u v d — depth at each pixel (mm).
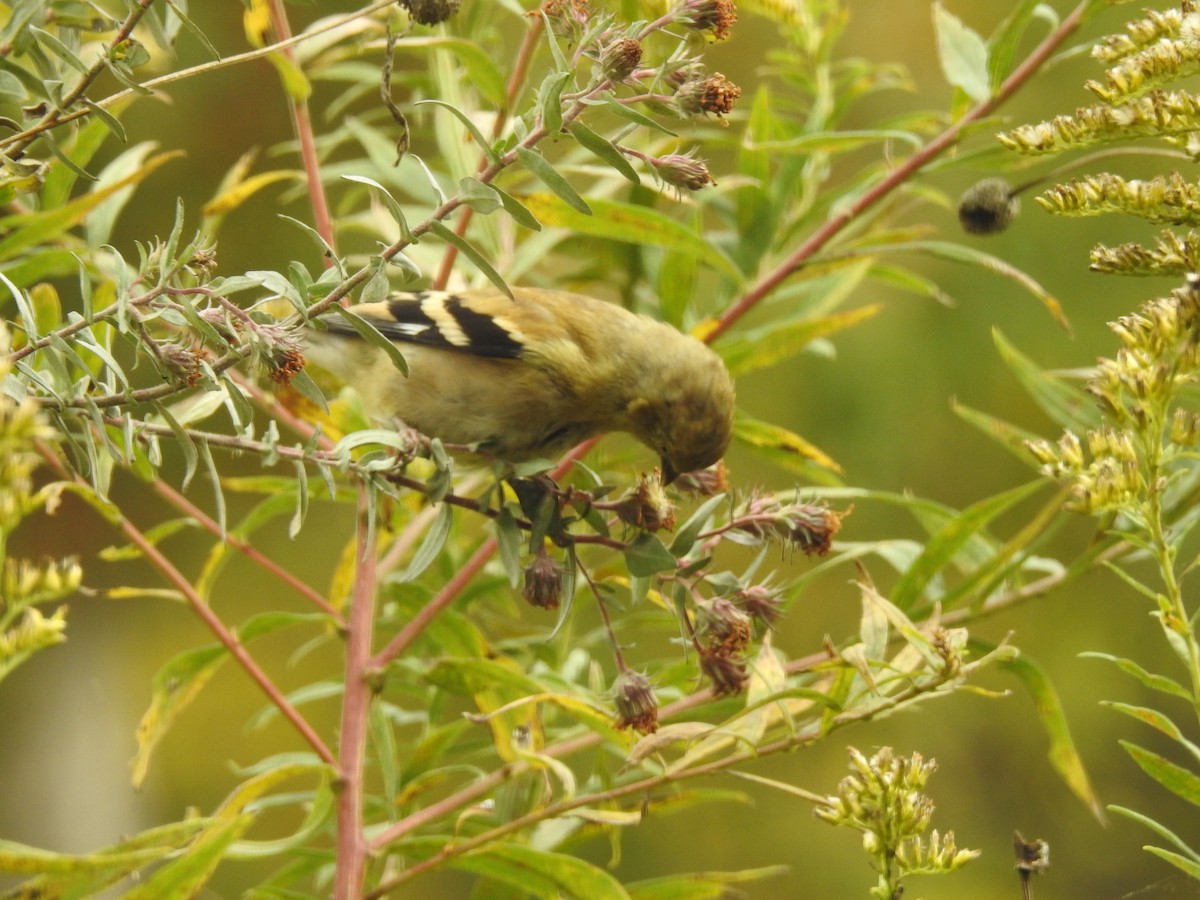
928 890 15297
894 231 9367
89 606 16766
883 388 14609
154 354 5160
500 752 7293
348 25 8438
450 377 8477
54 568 4504
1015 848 5707
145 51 5625
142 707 17000
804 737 6555
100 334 6508
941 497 14773
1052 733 8031
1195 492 7738
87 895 4883
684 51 5875
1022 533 7938
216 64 5668
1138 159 14219
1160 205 5699
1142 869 15594
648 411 8547
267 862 15406
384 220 9562
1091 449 5711
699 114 5371
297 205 14672
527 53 8203
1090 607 15898
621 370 8508
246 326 5121
